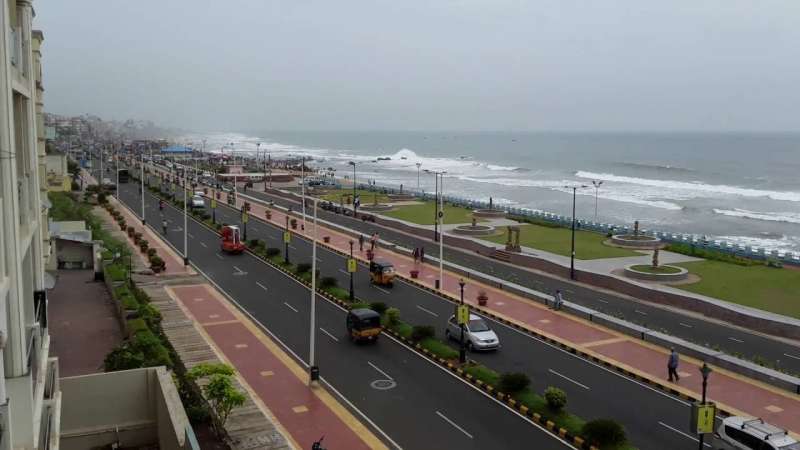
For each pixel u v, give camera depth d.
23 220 16.27
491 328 39.62
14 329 13.15
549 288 49.69
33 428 13.27
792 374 31.34
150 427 22.91
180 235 71.88
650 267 53.03
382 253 63.19
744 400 28.70
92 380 22.38
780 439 21.28
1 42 12.55
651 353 34.81
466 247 66.62
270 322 40.34
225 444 23.50
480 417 26.94
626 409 27.84
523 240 68.50
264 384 30.03
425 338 36.12
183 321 39.50
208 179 138.38
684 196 133.12
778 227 94.69
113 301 40.31
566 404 28.25
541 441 24.83
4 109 12.82
